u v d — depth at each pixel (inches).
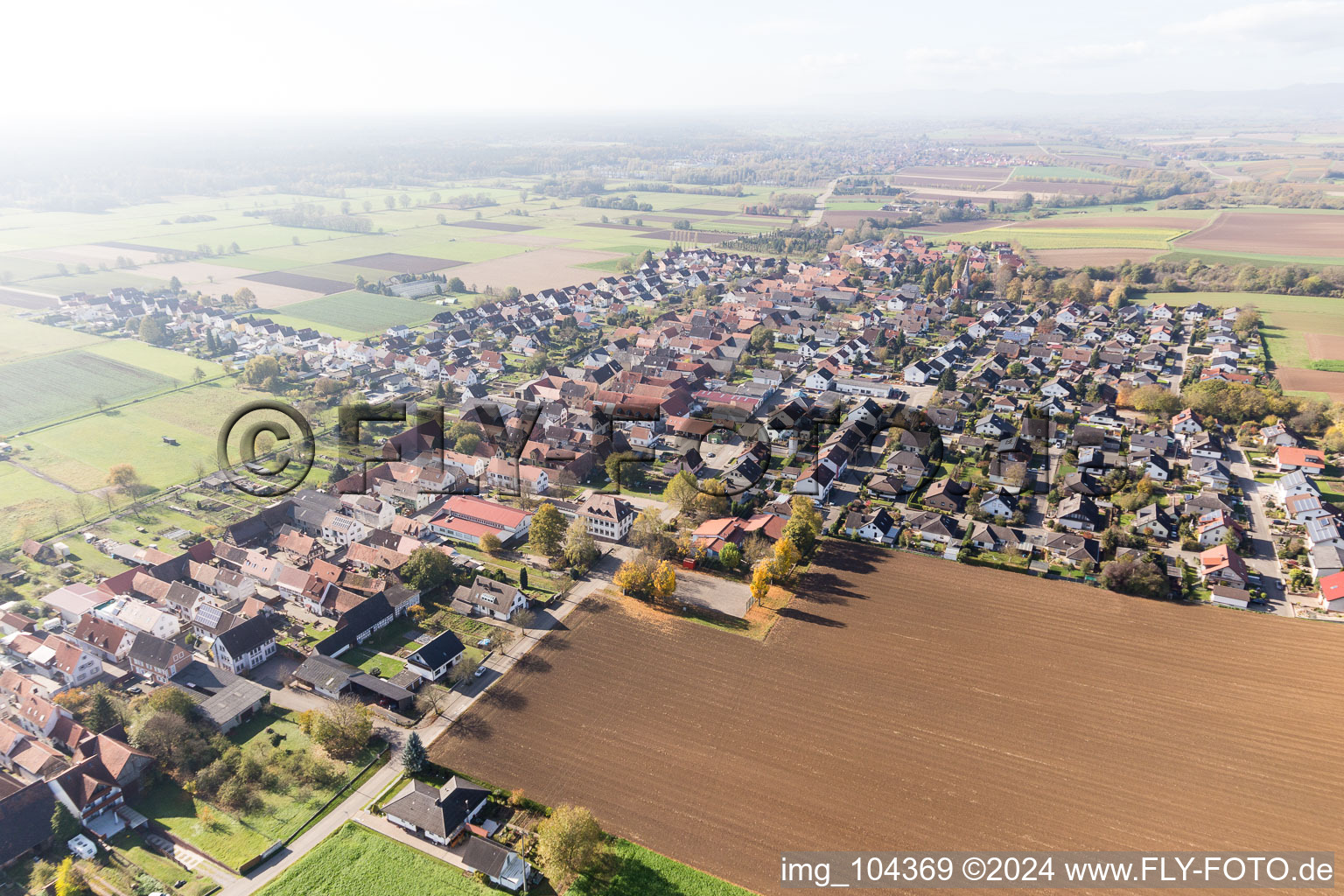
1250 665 4308.6
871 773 3595.0
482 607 4931.1
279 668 4468.5
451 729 3917.3
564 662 4421.8
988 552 5561.0
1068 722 3897.6
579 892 3016.7
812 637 4608.8
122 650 4498.0
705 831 3292.3
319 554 5570.9
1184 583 5093.5
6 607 4857.3
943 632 4640.8
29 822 3253.0
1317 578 5088.6
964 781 3540.8
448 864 3164.4
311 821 3400.6
